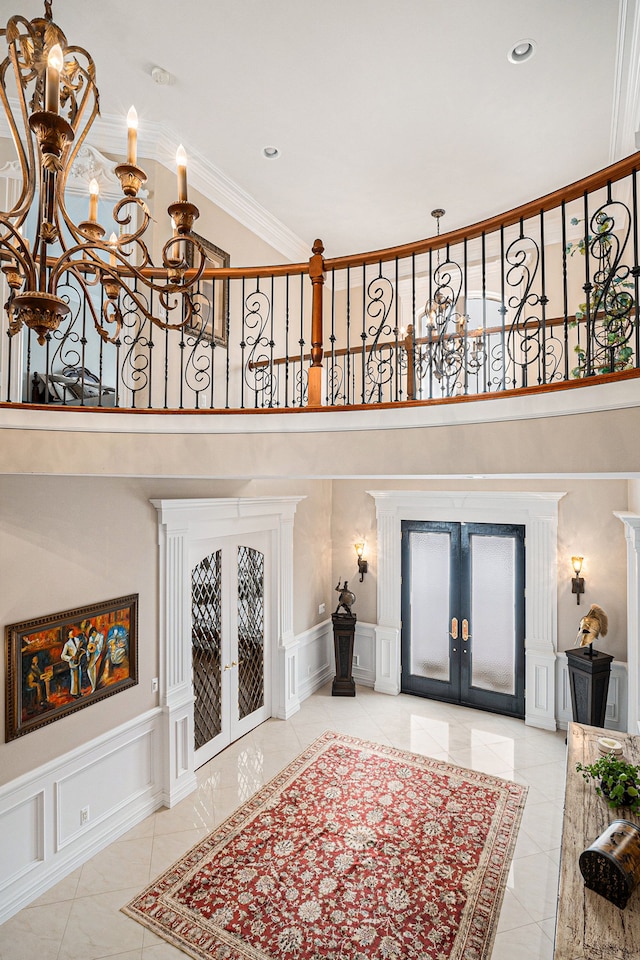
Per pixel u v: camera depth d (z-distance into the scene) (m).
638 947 2.40
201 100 4.54
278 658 6.49
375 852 4.08
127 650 4.45
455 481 6.71
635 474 2.50
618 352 3.30
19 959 3.15
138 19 3.75
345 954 3.20
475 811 4.60
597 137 5.04
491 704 6.70
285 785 5.01
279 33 3.87
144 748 4.58
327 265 3.40
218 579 5.67
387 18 3.74
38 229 1.88
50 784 3.79
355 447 3.16
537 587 6.31
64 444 3.31
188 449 3.42
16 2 3.60
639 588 5.06
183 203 1.85
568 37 3.89
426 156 5.35
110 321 2.49
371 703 6.96
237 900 3.60
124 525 4.45
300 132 4.97
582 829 3.22
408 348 4.84
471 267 7.18
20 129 4.28
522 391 2.66
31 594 3.75
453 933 3.34
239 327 6.08
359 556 7.56
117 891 3.68
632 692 5.30
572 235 6.45
